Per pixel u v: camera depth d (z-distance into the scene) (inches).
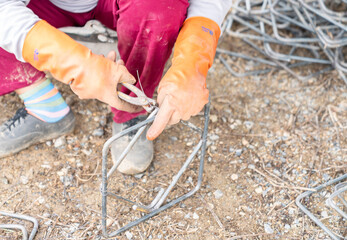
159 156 71.4
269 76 89.4
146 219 61.4
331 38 82.7
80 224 60.9
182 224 61.2
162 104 48.9
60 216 61.9
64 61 47.4
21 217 60.8
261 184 67.4
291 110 81.4
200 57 51.8
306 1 84.6
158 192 65.6
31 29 47.8
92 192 65.4
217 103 82.6
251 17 97.0
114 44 66.2
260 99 84.0
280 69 90.7
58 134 71.9
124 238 59.1
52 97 67.1
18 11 47.7
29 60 49.6
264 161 71.2
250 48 96.2
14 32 47.3
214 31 55.4
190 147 73.2
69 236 59.3
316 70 90.4
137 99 49.6
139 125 48.8
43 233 59.6
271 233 60.5
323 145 73.9
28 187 65.7
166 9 51.3
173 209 63.2
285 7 92.3
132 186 66.5
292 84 87.4
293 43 90.7
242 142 74.6
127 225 59.6
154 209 61.7
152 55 54.9
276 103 83.1
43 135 70.5
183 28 55.0
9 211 62.2
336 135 75.6
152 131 48.7
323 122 78.6
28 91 65.0
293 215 62.7
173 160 70.9
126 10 52.6
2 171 67.6
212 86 86.6
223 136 75.6
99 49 66.5
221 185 67.2
